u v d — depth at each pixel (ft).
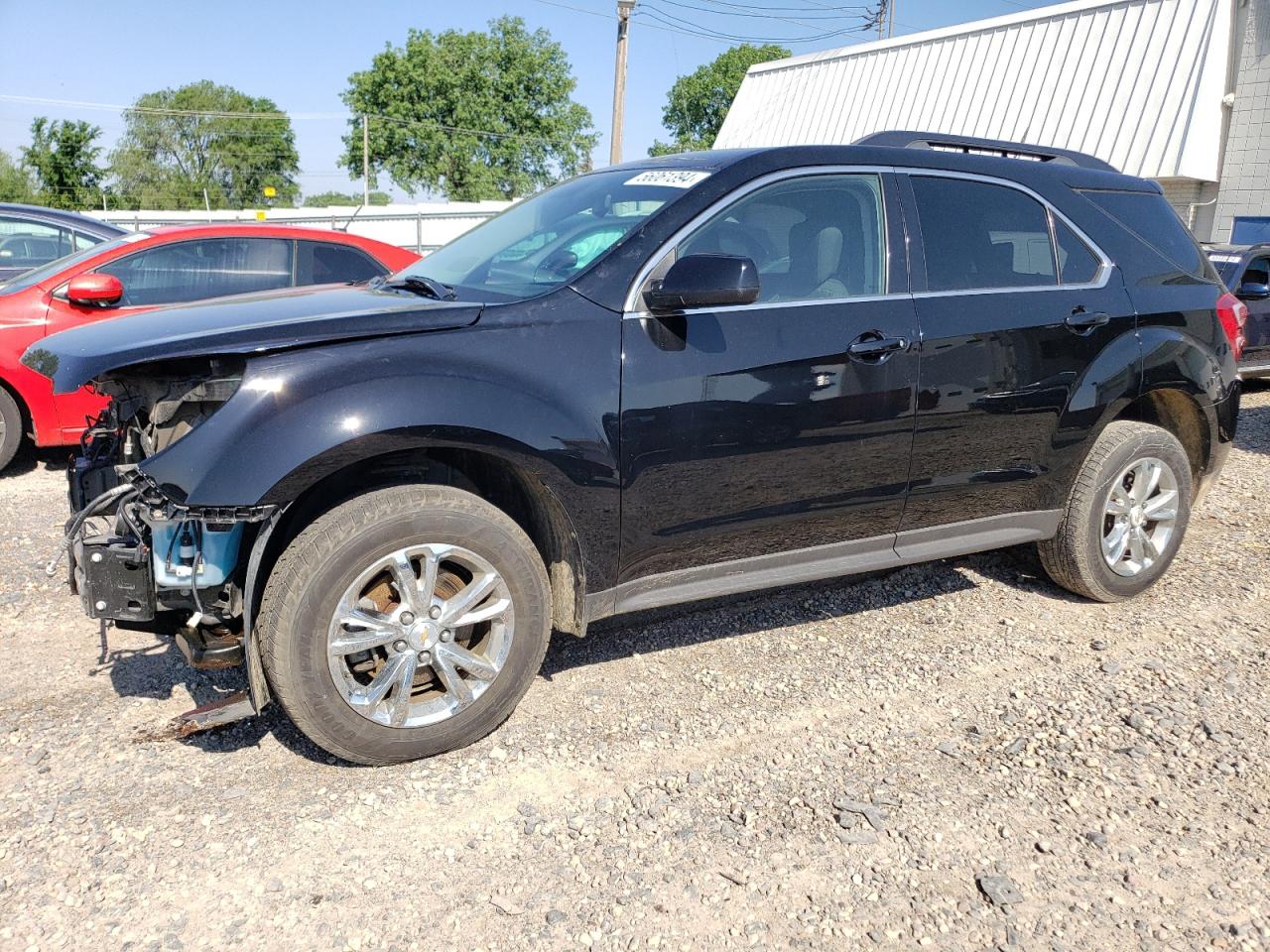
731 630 14.01
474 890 8.49
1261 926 8.23
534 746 10.79
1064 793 10.05
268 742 10.73
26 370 20.40
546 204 13.52
